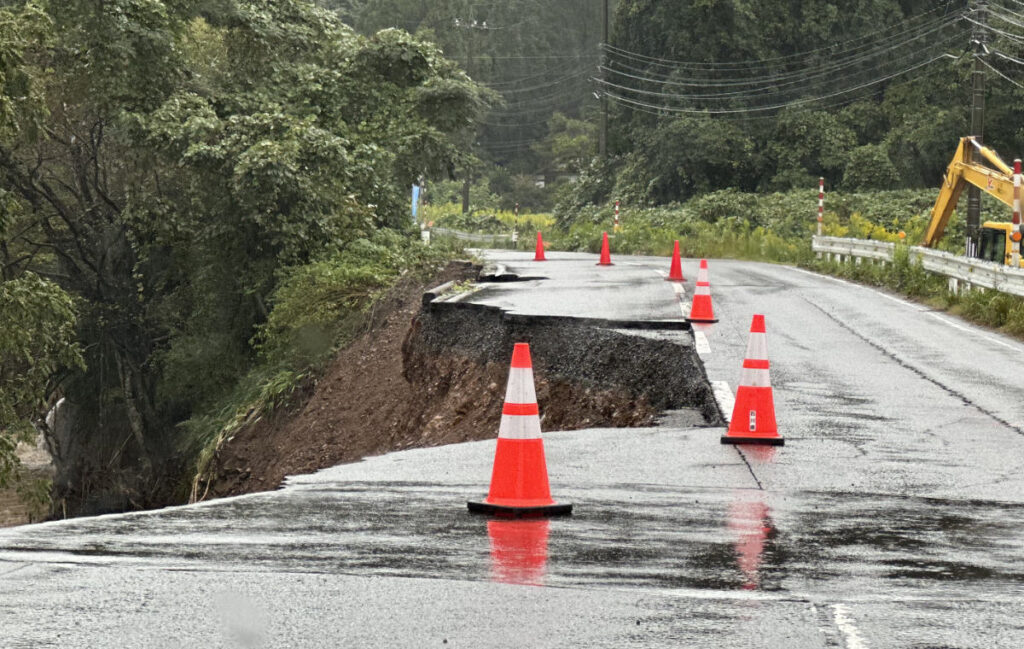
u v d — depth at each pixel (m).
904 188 65.94
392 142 33.03
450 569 6.26
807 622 5.29
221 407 27.50
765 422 10.22
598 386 14.80
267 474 22.23
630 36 75.88
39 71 28.58
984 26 34.47
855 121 69.38
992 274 20.61
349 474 9.38
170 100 29.02
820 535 7.12
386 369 22.14
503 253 39.91
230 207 28.69
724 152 67.12
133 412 31.06
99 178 32.84
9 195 22.53
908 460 9.48
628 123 76.38
